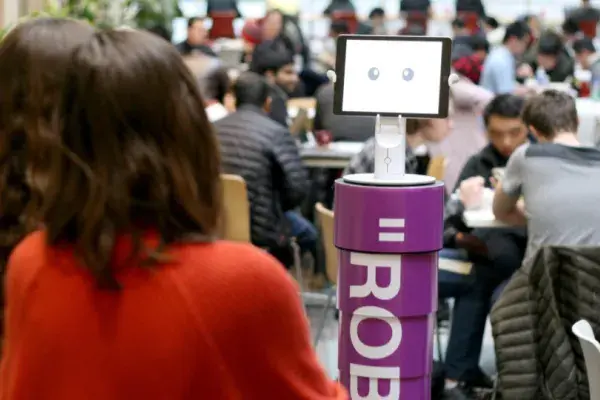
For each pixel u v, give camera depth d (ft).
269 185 18.67
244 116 18.84
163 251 4.55
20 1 25.85
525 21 39.37
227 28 40.55
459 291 16.62
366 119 25.91
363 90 11.18
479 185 16.51
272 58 28.63
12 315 4.80
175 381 4.50
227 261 4.59
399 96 11.12
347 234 11.10
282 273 4.68
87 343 4.54
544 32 37.81
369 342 11.23
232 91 21.42
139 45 4.68
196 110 4.74
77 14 25.02
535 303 11.85
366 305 11.14
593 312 11.57
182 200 4.63
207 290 4.52
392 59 11.12
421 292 11.16
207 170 4.77
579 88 35.63
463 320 16.62
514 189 14.87
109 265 4.51
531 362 11.78
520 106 17.83
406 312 11.12
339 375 11.59
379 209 10.87
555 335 11.57
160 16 27.22
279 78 28.73
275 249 18.97
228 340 4.52
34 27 6.65
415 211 10.90
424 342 11.35
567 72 36.32
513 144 17.99
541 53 36.37
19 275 4.77
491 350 19.34
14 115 6.21
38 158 4.88
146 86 4.59
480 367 17.81
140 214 4.61
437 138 16.88
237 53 39.06
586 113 27.22
